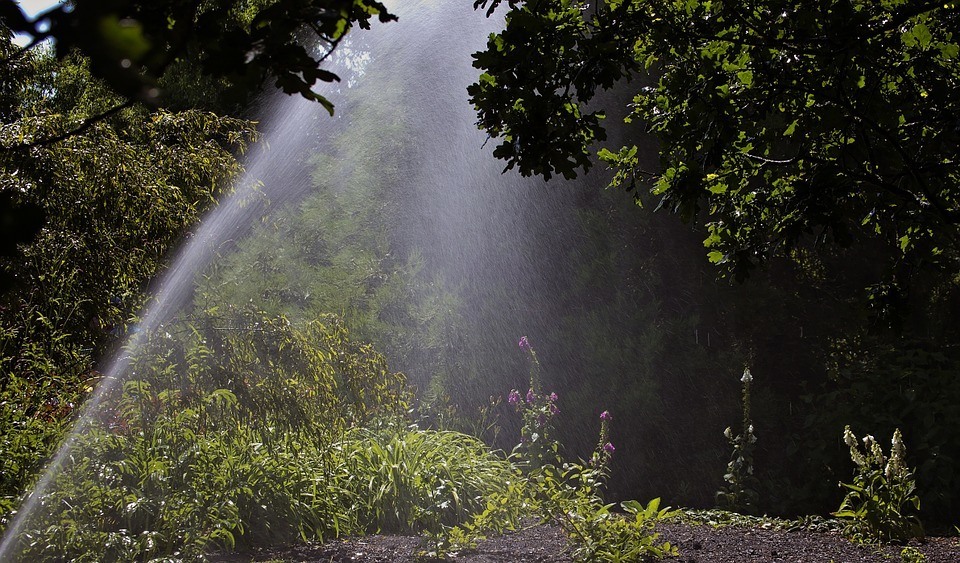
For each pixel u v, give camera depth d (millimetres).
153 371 4887
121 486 4699
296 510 5125
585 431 8078
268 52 1307
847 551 4938
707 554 4801
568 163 2953
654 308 8258
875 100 3328
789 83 3357
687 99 3416
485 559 4590
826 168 3203
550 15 3031
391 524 5582
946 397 7656
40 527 4273
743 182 3963
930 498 7078
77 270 5703
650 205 8258
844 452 7820
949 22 3430
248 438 5531
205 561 4285
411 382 8656
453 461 6281
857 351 9164
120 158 6258
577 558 4535
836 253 9008
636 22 3125
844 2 2932
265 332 5031
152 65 1156
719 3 3324
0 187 5395
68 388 5086
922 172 3314
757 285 8320
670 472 8016
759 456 8156
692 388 8211
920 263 4309
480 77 3002
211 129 7750
